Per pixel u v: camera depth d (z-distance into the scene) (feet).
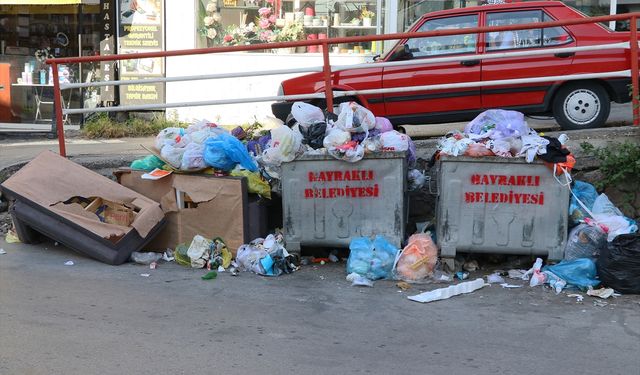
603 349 14.51
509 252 19.72
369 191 20.16
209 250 20.79
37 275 19.51
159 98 43.09
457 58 23.80
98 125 38.91
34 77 44.21
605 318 16.42
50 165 22.15
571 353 14.28
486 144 19.52
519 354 14.24
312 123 21.47
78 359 13.79
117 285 18.76
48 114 44.37
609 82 25.39
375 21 43.16
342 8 43.16
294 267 20.35
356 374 13.21
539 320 16.30
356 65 24.41
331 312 16.81
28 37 44.09
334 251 21.76
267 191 21.57
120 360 13.76
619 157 21.59
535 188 19.31
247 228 21.13
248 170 21.61
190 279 19.48
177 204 21.57
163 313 16.60
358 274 19.30
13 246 22.52
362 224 20.33
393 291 18.56
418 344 14.78
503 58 24.58
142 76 43.06
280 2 43.14
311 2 43.24
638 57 25.13
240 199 20.89
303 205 20.45
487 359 13.97
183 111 43.29
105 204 21.75
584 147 22.44
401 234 20.17
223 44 42.98
